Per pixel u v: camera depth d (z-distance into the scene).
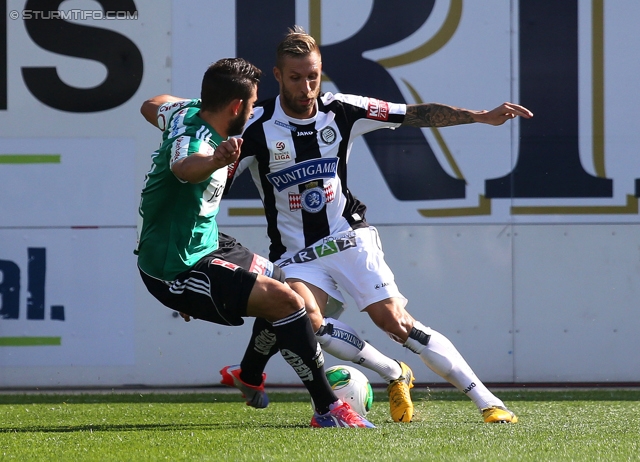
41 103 18.44
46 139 18.45
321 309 12.52
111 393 17.67
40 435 10.60
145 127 18.55
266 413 13.93
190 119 10.27
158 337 18.48
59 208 18.44
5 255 18.34
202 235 10.62
